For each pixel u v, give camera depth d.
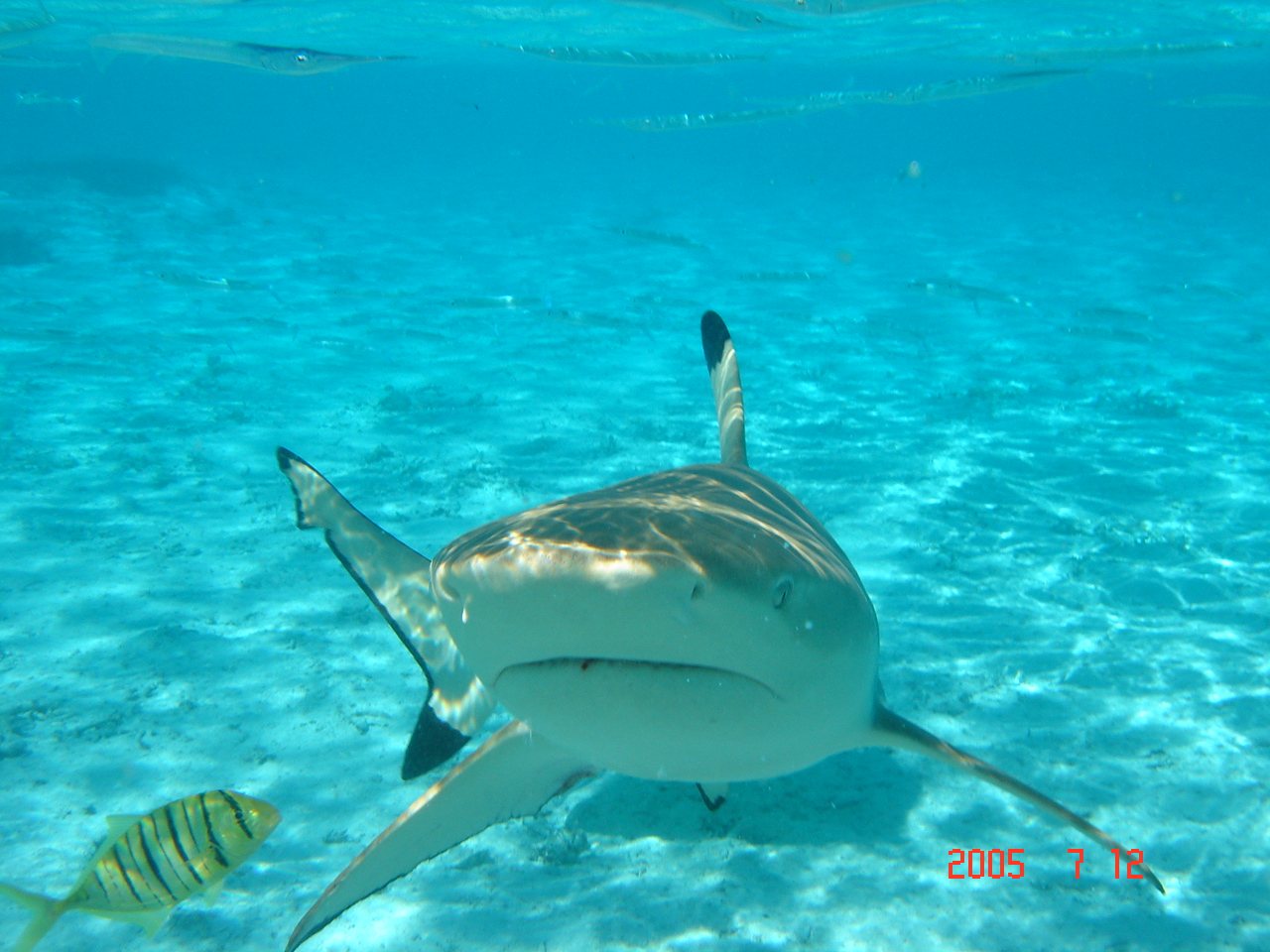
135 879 2.41
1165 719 4.92
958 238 33.03
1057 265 25.92
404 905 3.58
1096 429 10.84
